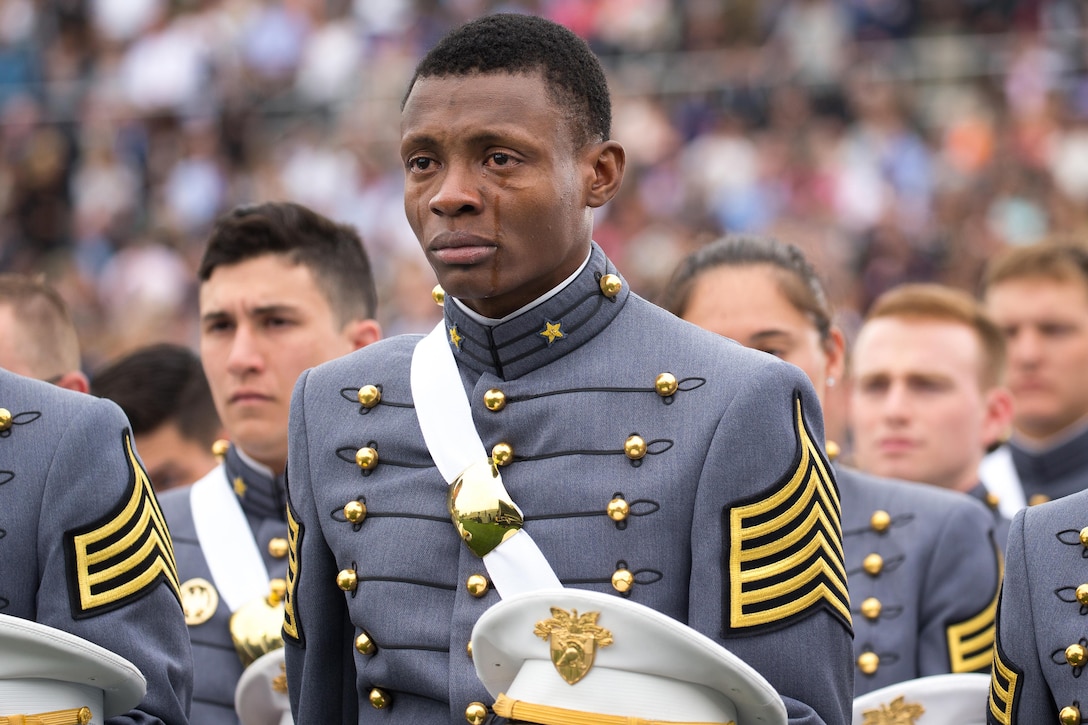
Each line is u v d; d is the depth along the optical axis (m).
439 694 9.29
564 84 9.40
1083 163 48.00
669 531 9.15
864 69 50.62
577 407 9.47
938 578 14.03
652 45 51.97
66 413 10.30
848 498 14.62
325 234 14.78
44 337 14.60
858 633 13.89
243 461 14.30
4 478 10.03
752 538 9.09
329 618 10.12
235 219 14.54
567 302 9.62
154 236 49.41
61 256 49.84
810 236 43.62
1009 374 20.50
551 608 8.70
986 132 48.97
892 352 16.53
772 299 14.09
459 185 9.16
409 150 9.38
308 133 52.06
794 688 9.03
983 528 14.36
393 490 9.75
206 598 13.80
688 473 9.19
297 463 10.28
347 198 49.59
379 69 53.12
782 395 9.35
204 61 53.34
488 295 9.30
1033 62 50.47
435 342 10.04
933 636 13.84
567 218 9.34
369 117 52.06
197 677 13.48
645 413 9.39
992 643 13.85
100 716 9.78
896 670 13.68
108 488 10.16
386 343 10.45
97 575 9.96
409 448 9.80
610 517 9.17
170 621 10.24
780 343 14.02
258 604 13.68
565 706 8.75
